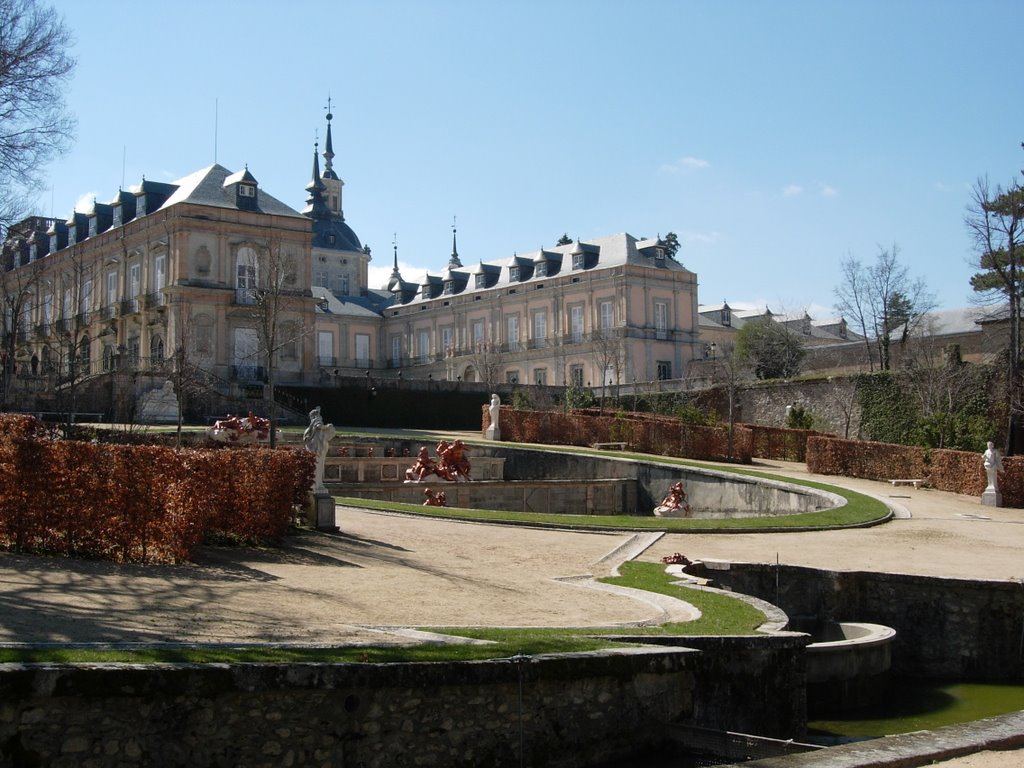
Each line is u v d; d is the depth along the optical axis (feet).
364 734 32.17
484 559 69.10
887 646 58.08
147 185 226.99
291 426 184.65
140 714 28.48
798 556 78.02
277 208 224.74
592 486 134.82
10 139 91.76
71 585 44.47
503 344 314.76
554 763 36.22
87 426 127.24
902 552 81.10
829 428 192.75
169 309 207.41
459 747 33.96
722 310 354.74
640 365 281.54
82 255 236.63
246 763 30.01
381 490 118.73
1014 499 116.26
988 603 66.85
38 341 247.70
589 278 289.12
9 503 52.13
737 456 163.12
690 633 45.52
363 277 383.86
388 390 214.69
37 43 89.56
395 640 38.09
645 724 39.37
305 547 66.08
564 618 48.67
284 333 213.66
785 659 46.37
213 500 61.72
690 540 85.05
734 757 39.63
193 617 39.63
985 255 168.35
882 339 248.32
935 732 31.09
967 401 168.66
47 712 27.20
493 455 157.69
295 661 31.24
